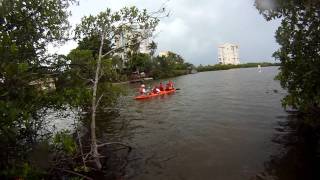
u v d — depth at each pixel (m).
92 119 13.75
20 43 11.59
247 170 12.48
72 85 13.00
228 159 13.84
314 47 11.99
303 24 12.03
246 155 14.14
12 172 8.62
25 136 10.69
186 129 20.02
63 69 12.97
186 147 16.11
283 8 12.27
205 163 13.63
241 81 56.16
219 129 19.19
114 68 16.20
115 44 15.53
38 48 12.41
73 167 13.41
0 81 8.79
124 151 16.06
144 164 14.06
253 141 16.08
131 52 16.48
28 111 9.67
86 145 16.77
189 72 119.69
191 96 37.97
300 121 19.16
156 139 18.11
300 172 11.84
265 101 28.42
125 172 13.22
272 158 13.49
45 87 12.05
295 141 15.43
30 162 9.86
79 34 14.52
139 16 14.70
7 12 11.09
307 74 11.54
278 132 17.30
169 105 31.50
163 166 13.68
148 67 84.44
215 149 15.36
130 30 14.98
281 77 13.23
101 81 16.17
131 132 20.22
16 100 9.23
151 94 39.41
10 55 9.18
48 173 11.01
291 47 12.45
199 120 22.50
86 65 14.28
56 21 12.90
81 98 12.41
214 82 59.59
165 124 22.16
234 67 150.50
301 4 11.93
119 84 17.48
